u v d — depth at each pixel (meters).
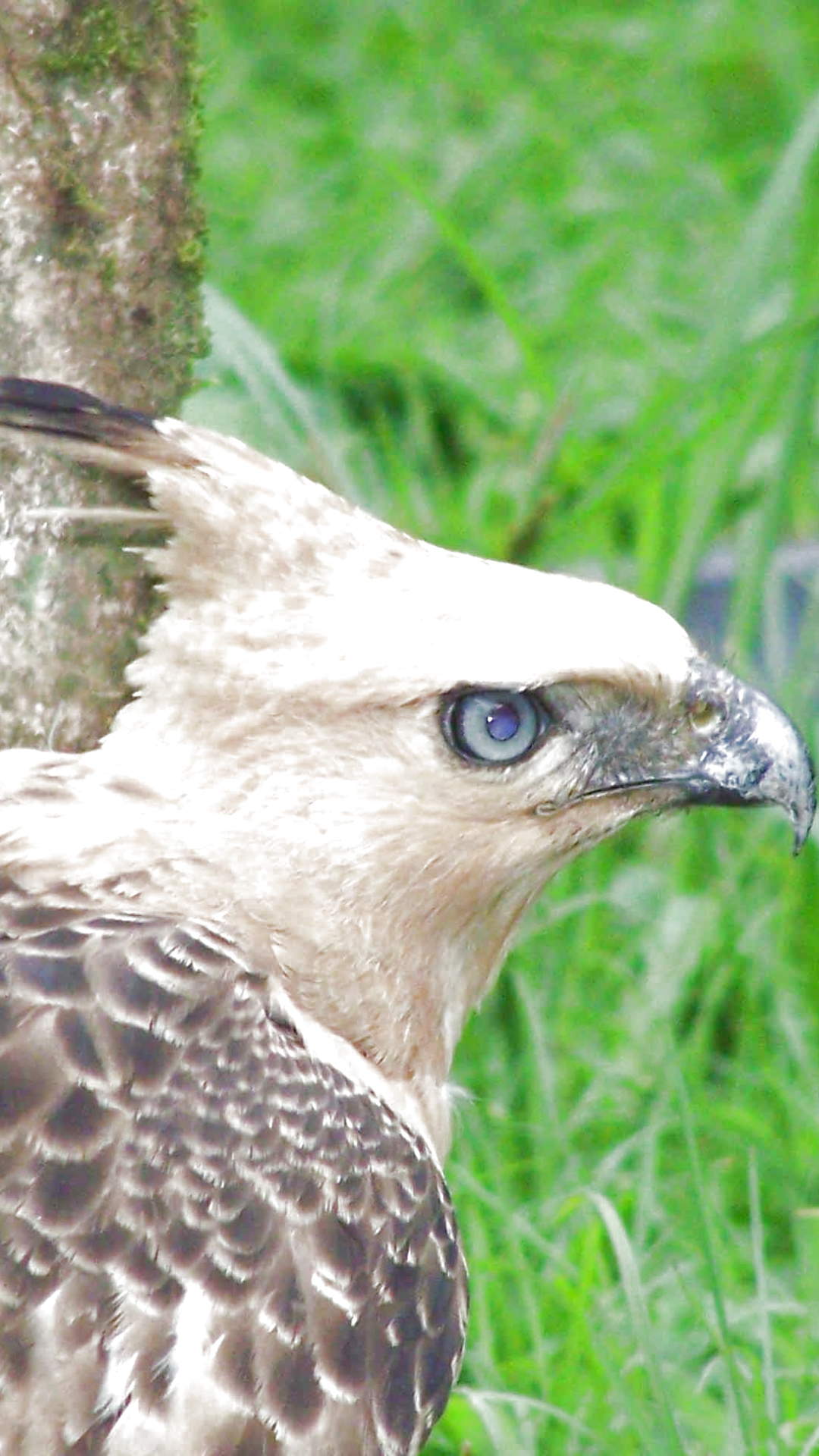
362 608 7.13
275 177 17.62
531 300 16.36
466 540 13.16
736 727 7.61
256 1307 6.24
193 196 7.90
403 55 19.20
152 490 7.19
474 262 13.42
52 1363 5.98
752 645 12.93
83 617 7.78
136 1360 6.04
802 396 11.89
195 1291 6.18
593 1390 8.67
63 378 7.67
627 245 16.67
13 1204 6.14
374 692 7.11
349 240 16.72
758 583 11.86
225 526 7.16
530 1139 10.42
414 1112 7.48
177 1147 6.36
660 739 7.55
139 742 7.26
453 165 17.52
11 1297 6.02
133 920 6.87
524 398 15.12
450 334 15.84
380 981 7.35
